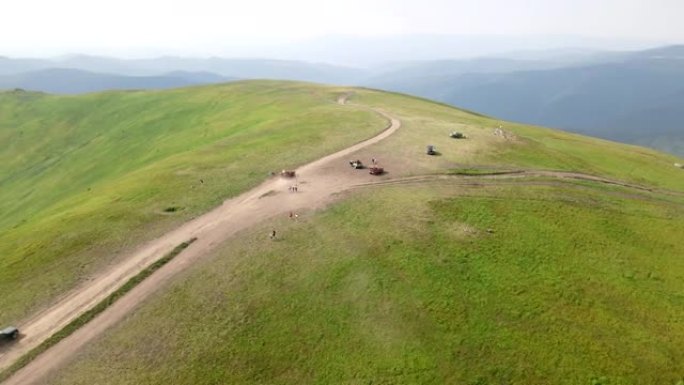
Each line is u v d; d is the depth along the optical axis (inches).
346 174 3186.5
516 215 2659.9
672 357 1756.9
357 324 1803.6
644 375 1669.5
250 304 1893.5
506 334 1788.9
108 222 2628.0
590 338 1807.3
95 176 5482.3
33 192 5777.6
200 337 1742.1
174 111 7150.6
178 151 5049.2
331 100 6348.4
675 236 2632.9
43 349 1739.7
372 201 2738.7
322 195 2844.5
